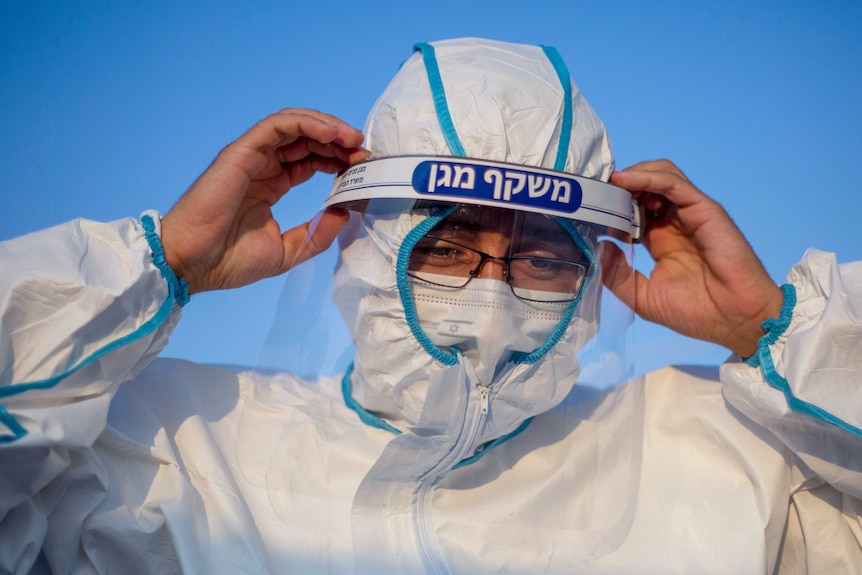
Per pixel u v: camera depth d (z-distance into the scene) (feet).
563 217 4.77
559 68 5.31
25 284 4.23
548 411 5.41
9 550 4.26
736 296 5.25
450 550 4.85
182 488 4.76
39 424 4.06
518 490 5.10
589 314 5.21
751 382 5.06
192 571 4.51
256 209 5.42
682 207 5.46
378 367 5.08
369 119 5.47
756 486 5.17
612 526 4.94
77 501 4.55
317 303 5.21
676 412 5.71
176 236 4.91
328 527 4.89
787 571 5.32
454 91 4.94
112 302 4.38
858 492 4.92
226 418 5.47
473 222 4.83
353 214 5.18
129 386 5.30
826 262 5.08
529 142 4.87
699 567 4.95
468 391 4.85
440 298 4.87
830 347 4.74
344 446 5.24
